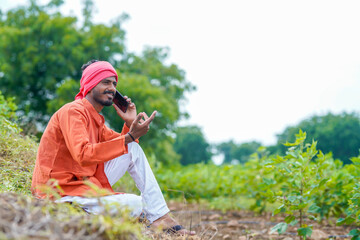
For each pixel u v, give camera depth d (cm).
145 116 305
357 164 386
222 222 513
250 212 607
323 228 459
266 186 392
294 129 3434
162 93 2309
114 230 165
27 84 2012
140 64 2566
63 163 264
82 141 252
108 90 284
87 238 157
